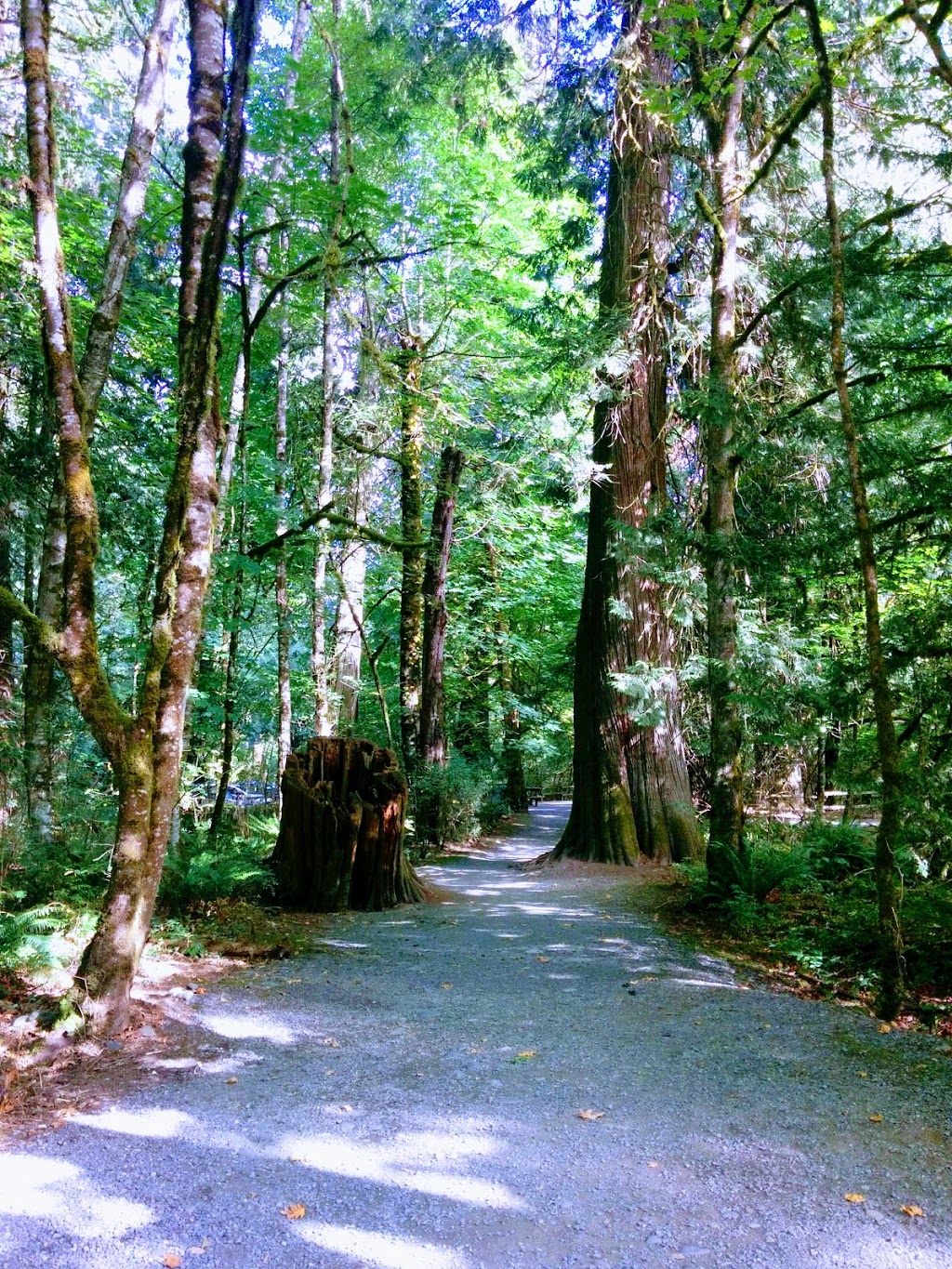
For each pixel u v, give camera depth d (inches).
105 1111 146.9
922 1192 118.3
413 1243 107.5
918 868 295.4
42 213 196.4
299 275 417.4
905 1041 182.9
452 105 577.6
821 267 274.5
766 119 397.4
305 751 357.7
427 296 642.2
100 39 383.9
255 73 445.1
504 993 222.5
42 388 346.9
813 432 295.6
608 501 480.4
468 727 857.5
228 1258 104.3
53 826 315.9
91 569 198.1
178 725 207.6
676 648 490.0
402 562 606.9
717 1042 182.2
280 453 500.7
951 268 268.5
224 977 231.8
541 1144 134.3
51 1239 108.0
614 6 472.1
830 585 425.1
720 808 328.2
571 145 496.4
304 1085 159.2
